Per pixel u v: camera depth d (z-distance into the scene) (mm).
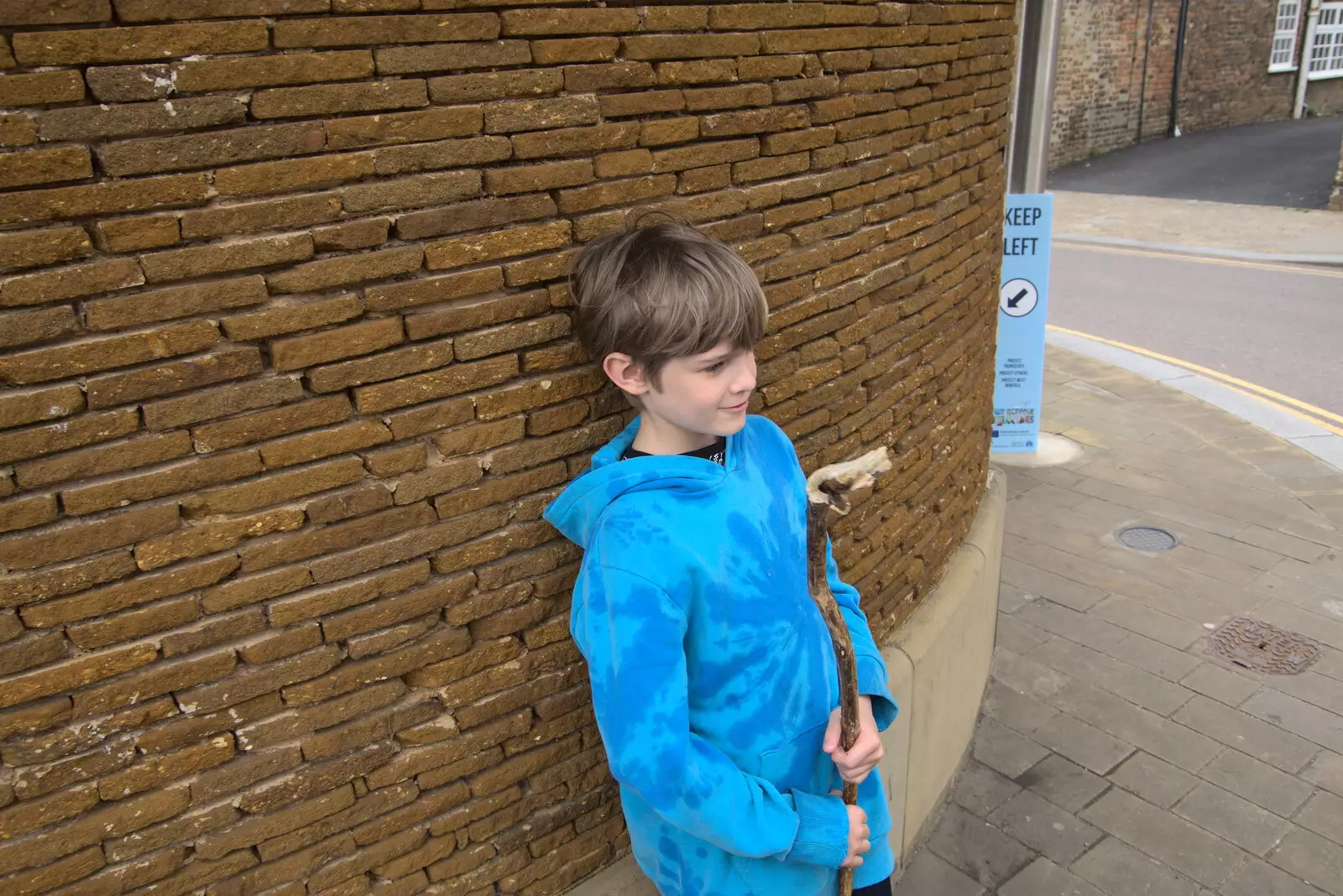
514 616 1693
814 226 2035
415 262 1423
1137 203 15562
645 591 1369
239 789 1492
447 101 1406
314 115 1300
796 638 1514
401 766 1645
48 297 1168
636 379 1455
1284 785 3330
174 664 1379
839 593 1788
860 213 2166
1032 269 5676
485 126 1449
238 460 1343
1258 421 6781
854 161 2109
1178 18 19547
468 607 1630
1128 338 9047
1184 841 3092
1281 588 4637
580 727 1857
